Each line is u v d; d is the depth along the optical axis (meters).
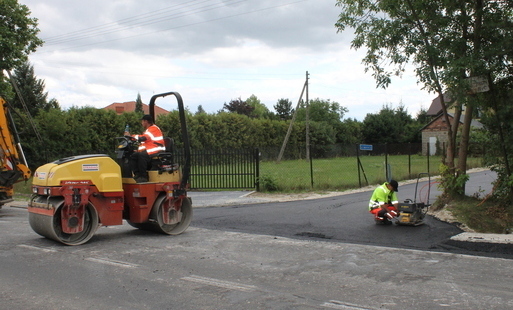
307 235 9.52
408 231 9.66
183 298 5.46
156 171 9.52
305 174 24.08
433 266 6.88
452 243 8.42
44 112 25.89
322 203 14.52
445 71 9.88
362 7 11.24
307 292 5.67
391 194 10.73
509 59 9.85
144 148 9.59
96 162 8.78
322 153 36.91
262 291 5.72
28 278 6.34
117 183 8.99
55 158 24.98
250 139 43.53
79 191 8.47
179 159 19.55
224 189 18.92
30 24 20.67
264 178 18.16
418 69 10.52
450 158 11.40
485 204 10.67
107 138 28.81
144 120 9.79
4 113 13.90
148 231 10.10
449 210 10.77
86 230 8.77
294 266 6.94
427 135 55.38
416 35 10.59
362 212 12.34
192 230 10.25
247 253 7.84
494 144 10.73
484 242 8.31
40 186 8.52
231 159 18.98
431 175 24.81
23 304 5.27
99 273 6.58
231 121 41.28
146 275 6.47
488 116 10.56
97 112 28.64
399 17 10.92
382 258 7.41
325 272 6.59
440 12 10.52
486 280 6.14
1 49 19.30
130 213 9.43
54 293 5.67
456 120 11.45
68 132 26.36
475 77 10.08
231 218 11.91
